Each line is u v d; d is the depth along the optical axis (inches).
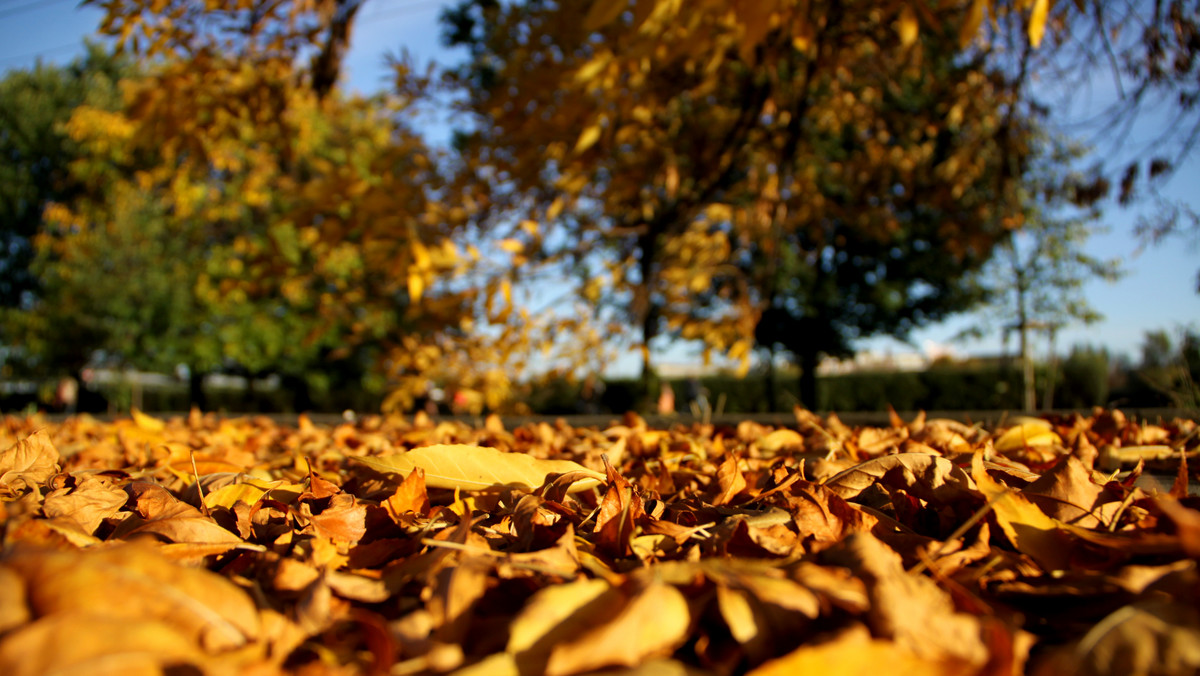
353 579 41.0
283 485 69.3
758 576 36.2
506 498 64.6
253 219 962.1
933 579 43.3
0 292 1240.2
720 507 61.9
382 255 220.2
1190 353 160.4
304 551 47.6
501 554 43.7
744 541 49.0
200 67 214.4
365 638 35.5
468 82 340.5
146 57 201.5
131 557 34.1
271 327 948.0
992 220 315.9
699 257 310.8
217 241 1000.2
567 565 42.7
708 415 146.9
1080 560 45.4
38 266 1035.3
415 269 181.8
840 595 34.7
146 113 214.7
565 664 29.0
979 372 755.4
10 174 1179.3
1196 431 108.0
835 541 51.3
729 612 33.2
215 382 1498.5
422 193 220.1
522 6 295.4
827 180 366.6
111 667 26.6
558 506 56.1
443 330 292.2
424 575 40.9
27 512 44.9
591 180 341.7
